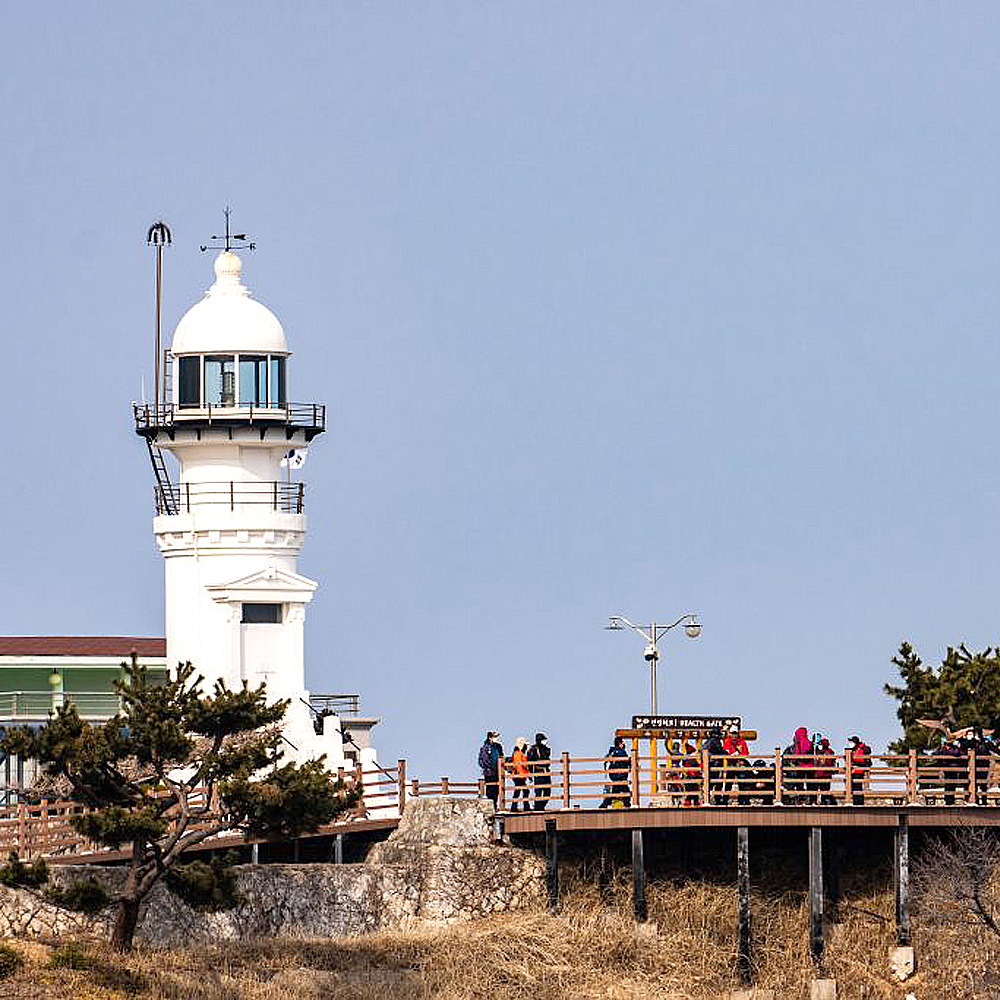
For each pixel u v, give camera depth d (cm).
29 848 16262
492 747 17538
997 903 17138
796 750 17375
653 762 17138
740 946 16825
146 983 14712
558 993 16100
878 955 17100
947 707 19588
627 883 17325
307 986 15238
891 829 17312
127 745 15062
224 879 15375
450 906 17012
